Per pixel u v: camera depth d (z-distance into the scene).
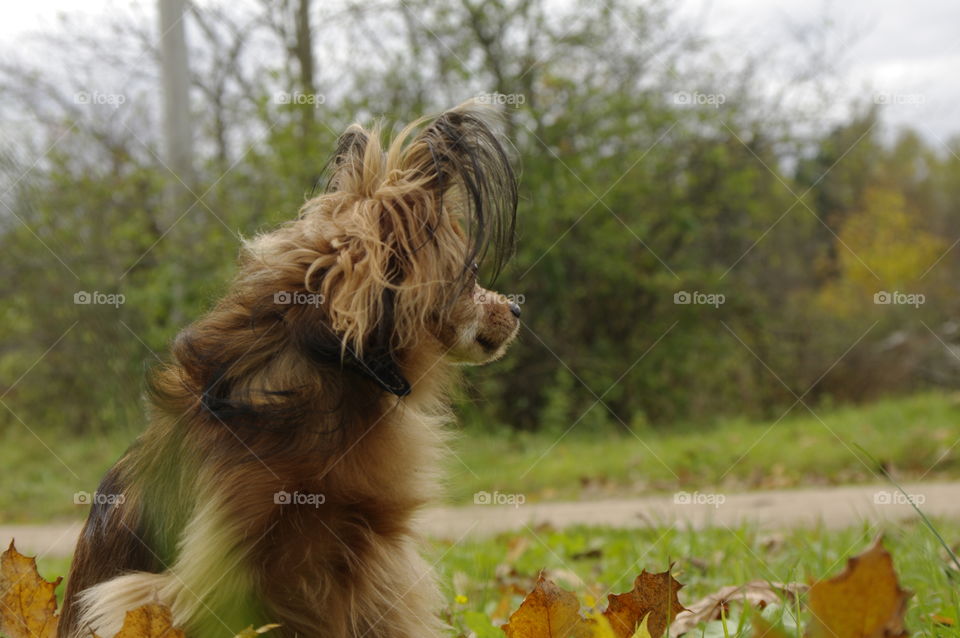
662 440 11.66
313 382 2.66
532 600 2.24
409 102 11.66
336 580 2.67
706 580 4.14
